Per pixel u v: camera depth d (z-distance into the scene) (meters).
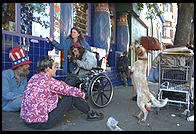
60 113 3.25
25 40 4.76
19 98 3.96
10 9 4.50
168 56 4.59
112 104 5.15
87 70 4.64
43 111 3.12
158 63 4.75
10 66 4.43
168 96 4.82
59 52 5.75
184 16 6.97
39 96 3.10
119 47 9.30
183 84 4.65
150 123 3.68
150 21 15.18
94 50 6.57
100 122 3.64
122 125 3.54
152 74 4.88
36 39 5.04
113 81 8.78
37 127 3.16
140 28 12.14
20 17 4.69
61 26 5.79
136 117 3.99
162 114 4.28
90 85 4.45
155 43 4.85
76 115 4.01
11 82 4.02
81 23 7.09
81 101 3.60
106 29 7.44
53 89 3.17
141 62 3.86
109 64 8.90
